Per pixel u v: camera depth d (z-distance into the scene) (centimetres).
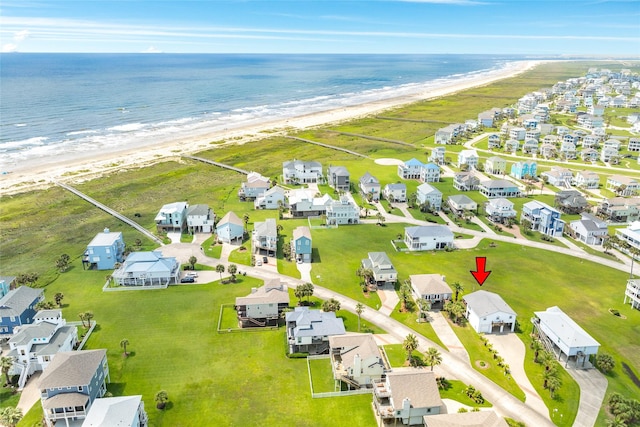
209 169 19925
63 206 15462
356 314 9431
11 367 7562
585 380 7606
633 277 11219
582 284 10831
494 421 6072
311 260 11950
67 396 6575
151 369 7819
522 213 15138
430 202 15612
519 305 9894
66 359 6956
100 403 6359
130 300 10012
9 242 12762
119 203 15800
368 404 7056
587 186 18038
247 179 17500
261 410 6900
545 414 6825
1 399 7200
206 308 9712
